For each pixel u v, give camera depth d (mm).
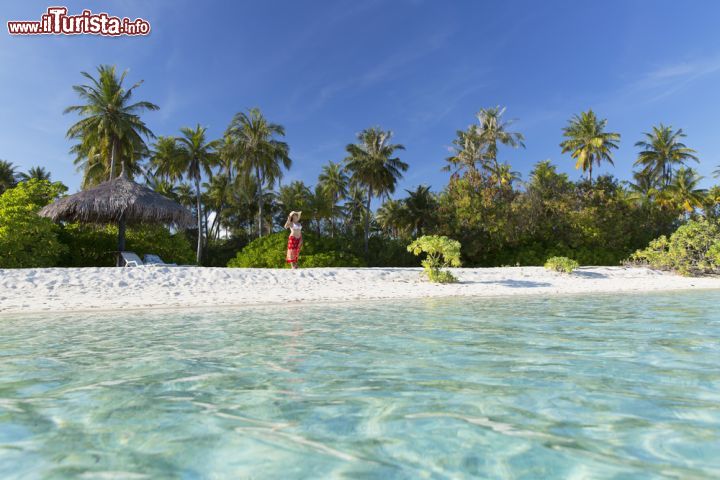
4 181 42562
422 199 35750
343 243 33375
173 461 1432
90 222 17844
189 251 24875
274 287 10891
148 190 17594
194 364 2932
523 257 31500
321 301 8719
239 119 34344
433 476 1315
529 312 6426
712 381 2424
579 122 38188
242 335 4246
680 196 38375
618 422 1784
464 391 2262
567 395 2176
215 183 43406
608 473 1327
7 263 16719
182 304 7688
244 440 1617
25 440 1613
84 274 10398
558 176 34938
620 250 33719
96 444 1579
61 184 21031
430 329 4629
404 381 2471
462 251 31625
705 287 13516
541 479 1287
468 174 34781
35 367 2852
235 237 44375
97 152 30047
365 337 4082
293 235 13898
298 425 1778
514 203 31953
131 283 10117
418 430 1714
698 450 1497
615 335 4113
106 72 27828
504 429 1716
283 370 2762
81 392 2262
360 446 1556
